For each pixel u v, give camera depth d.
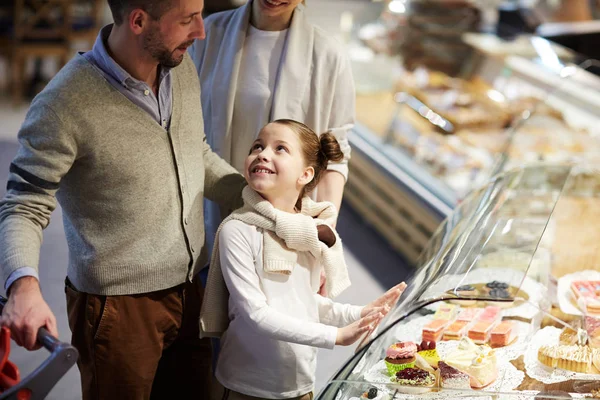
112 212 2.04
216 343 2.63
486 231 2.68
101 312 2.11
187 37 1.96
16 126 6.41
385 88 5.54
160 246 2.12
